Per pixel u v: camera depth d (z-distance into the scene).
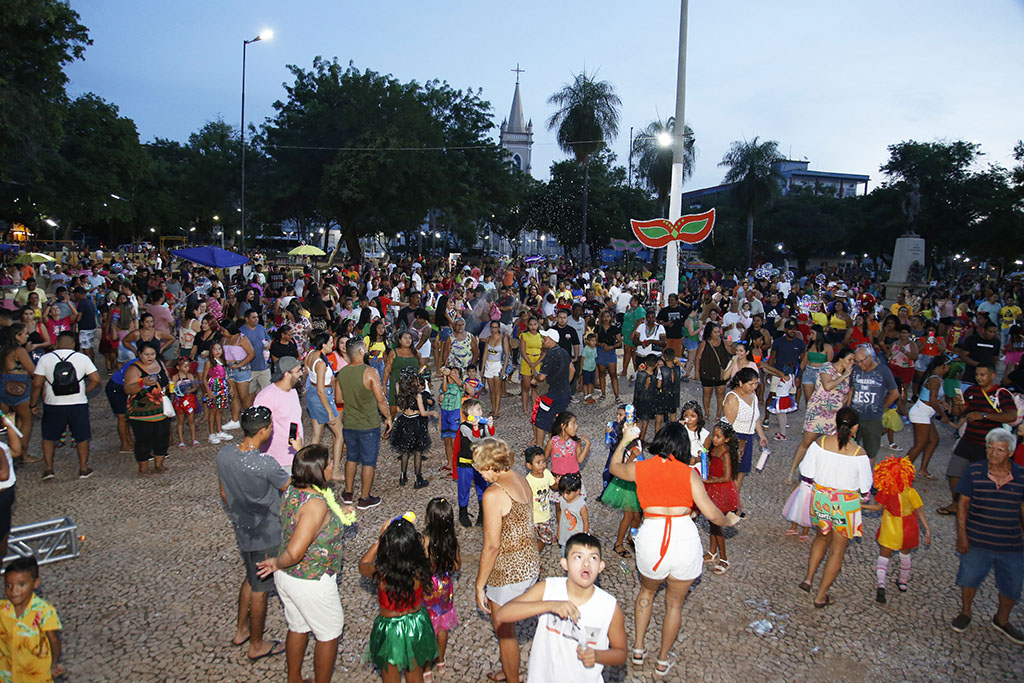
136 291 17.62
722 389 11.23
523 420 11.52
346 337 9.18
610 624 3.43
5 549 5.36
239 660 4.86
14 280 21.81
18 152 22.25
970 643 5.27
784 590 6.00
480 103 42.84
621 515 7.62
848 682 4.76
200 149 50.97
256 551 4.69
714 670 4.86
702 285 31.64
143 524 7.07
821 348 10.76
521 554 4.50
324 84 37.62
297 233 66.12
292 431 5.62
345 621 5.39
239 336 10.65
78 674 4.65
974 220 53.16
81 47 22.22
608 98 43.97
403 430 8.07
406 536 4.01
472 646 5.09
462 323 11.55
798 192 69.69
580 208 60.62
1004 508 5.17
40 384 8.10
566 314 12.22
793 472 8.79
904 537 5.68
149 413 8.37
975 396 7.40
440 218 46.88
